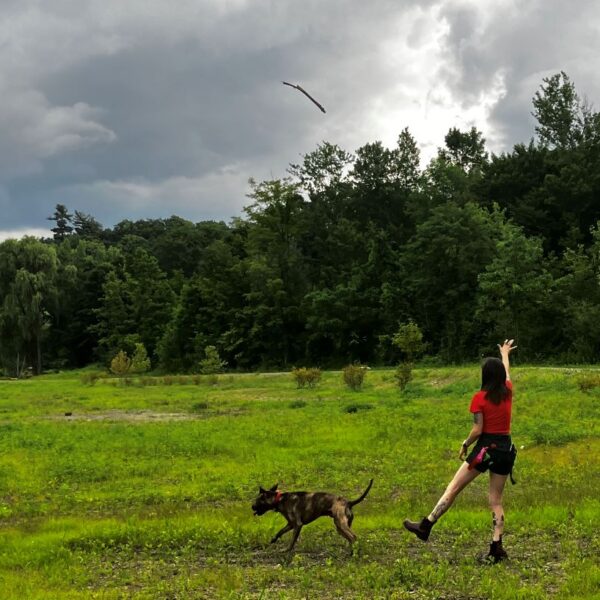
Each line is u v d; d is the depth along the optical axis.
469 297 58.97
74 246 139.88
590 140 67.19
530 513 9.79
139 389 47.12
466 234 58.66
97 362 99.50
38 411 32.12
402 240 75.06
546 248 61.56
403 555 8.00
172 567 7.98
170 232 130.00
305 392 38.53
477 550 8.12
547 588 6.63
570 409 22.67
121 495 12.94
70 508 12.26
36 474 15.39
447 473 14.03
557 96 72.62
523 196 65.50
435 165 70.88
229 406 31.94
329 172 88.31
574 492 11.32
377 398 31.86
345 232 77.50
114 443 19.61
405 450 16.95
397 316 64.19
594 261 50.06
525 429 18.89
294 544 8.62
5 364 86.19
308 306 72.06
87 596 6.73
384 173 85.31
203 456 17.52
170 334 80.50
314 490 12.79
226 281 78.81
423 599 6.40
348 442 18.48
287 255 75.94
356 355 68.50
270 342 73.44
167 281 97.44
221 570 7.54
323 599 6.55
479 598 6.43
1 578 7.51
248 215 76.50
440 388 34.59
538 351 50.34
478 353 55.59
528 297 50.69
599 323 46.22
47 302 90.81
